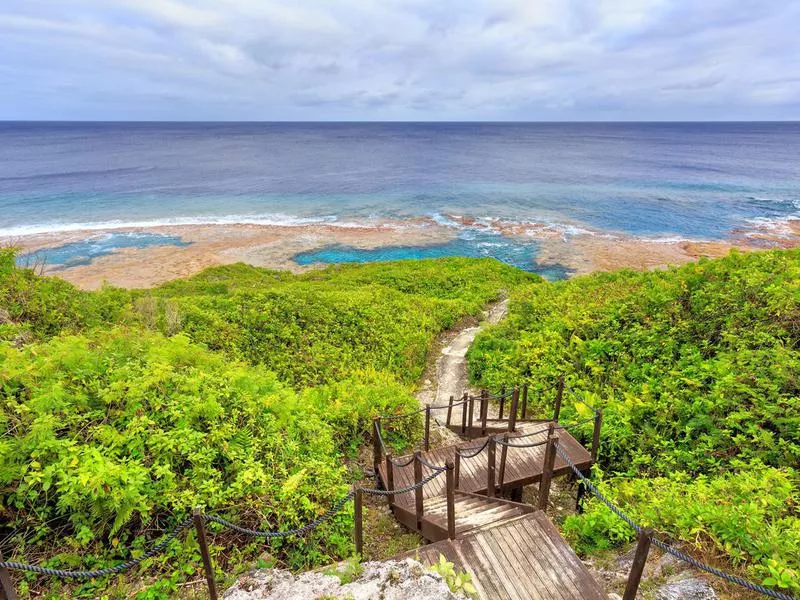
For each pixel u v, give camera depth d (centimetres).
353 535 636
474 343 1628
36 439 533
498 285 2508
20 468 503
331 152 12281
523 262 3541
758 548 488
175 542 515
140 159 10150
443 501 714
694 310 1166
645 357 1112
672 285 1313
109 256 3512
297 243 4000
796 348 914
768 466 668
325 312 1658
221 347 1316
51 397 573
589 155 11394
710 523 534
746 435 758
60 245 3734
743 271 1240
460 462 830
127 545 514
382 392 1105
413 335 1666
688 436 794
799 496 568
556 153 12019
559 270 3362
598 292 1587
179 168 8669
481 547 534
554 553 525
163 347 833
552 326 1410
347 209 5272
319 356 1376
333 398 1084
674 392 919
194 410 655
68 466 505
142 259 3472
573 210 5119
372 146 14450
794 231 4078
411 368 1480
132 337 888
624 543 595
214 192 6200
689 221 4531
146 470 535
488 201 5647
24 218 4578
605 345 1201
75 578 474
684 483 680
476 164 9550
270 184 6900
